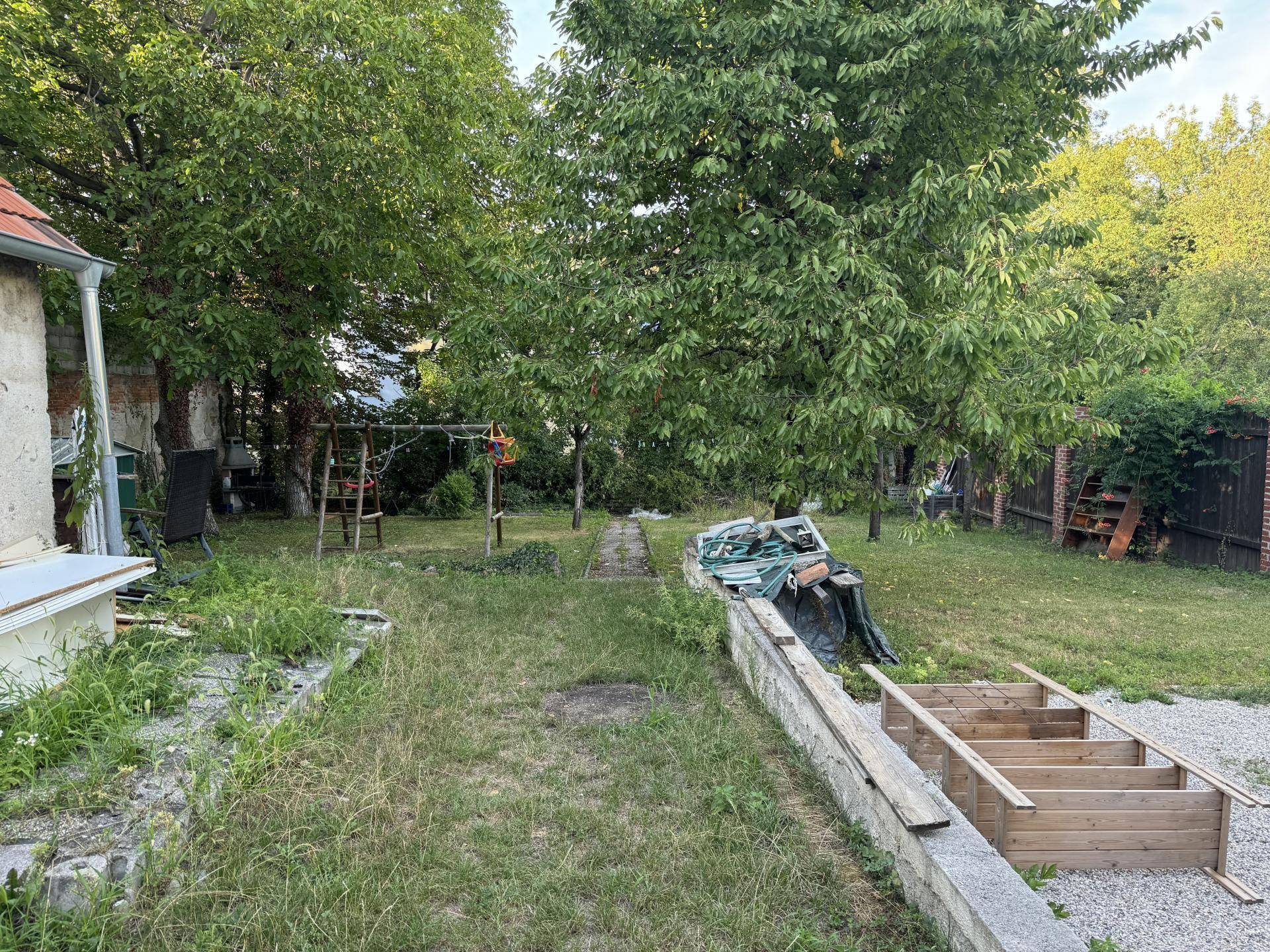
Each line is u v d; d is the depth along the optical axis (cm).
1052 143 744
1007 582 980
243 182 920
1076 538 1300
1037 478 1477
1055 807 337
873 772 316
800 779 382
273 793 328
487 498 1173
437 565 1066
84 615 425
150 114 939
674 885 285
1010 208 718
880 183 684
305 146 940
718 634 595
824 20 603
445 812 335
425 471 2088
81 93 1012
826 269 561
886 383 623
